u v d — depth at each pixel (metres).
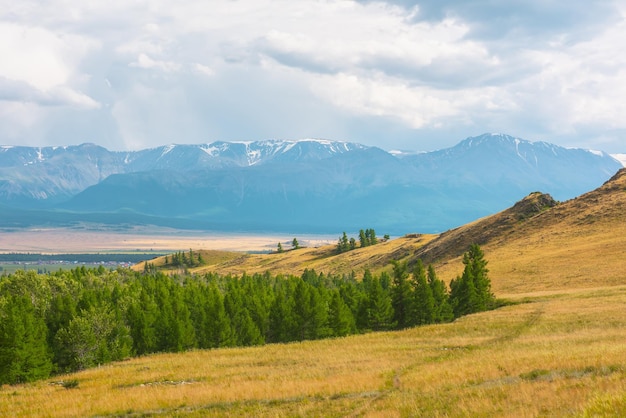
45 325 82.19
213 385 43.56
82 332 77.38
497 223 181.88
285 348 68.88
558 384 27.72
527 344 49.47
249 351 68.75
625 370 29.50
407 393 32.47
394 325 93.81
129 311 90.94
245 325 88.38
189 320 88.19
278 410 32.44
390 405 29.70
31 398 45.59
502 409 24.56
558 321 61.84
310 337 89.50
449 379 35.00
